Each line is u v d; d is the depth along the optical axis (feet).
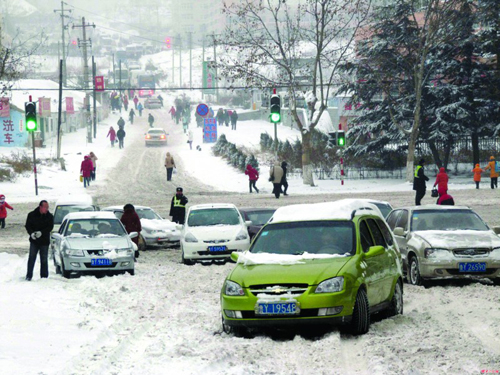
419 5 321.93
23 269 120.47
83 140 501.15
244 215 145.89
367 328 65.82
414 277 99.14
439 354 55.36
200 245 128.16
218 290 94.79
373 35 327.88
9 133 431.84
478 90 326.44
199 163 392.27
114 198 265.95
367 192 271.90
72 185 310.65
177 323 71.31
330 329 66.90
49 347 60.80
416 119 301.02
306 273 64.85
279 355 57.26
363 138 338.75
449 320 70.64
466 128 320.50
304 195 265.75
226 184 315.17
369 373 50.80
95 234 119.14
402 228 102.47
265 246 72.38
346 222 73.20
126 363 54.54
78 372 51.47
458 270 94.32
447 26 310.24
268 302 63.57
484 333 63.98
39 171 333.62
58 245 117.39
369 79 322.55
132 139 523.29
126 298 88.38
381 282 71.00
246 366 52.85
